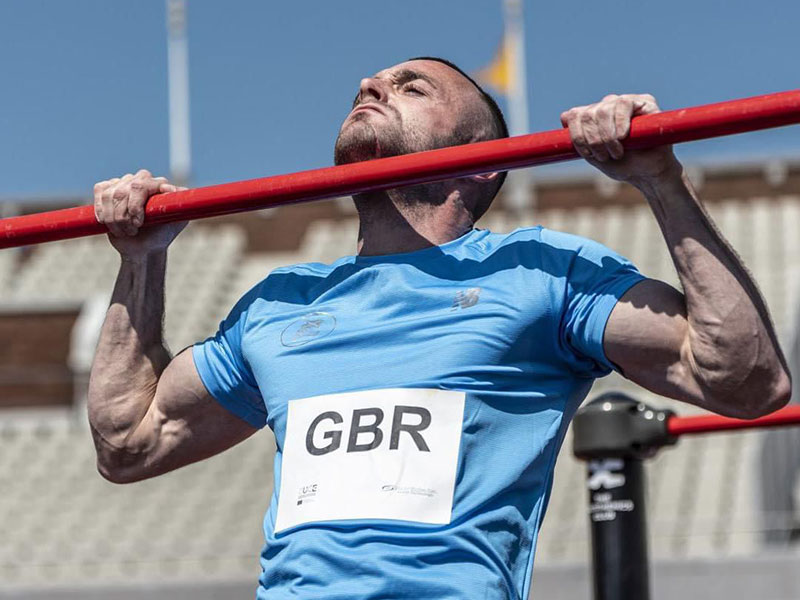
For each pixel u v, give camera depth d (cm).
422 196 221
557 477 1014
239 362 224
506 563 191
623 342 196
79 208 228
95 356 236
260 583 199
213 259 1574
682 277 191
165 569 910
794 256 1427
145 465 234
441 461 190
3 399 1329
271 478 1061
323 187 208
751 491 930
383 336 202
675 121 189
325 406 199
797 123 186
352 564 185
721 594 709
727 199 1636
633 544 313
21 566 844
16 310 1487
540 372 201
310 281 222
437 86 231
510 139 198
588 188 1634
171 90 1797
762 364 186
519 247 208
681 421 313
